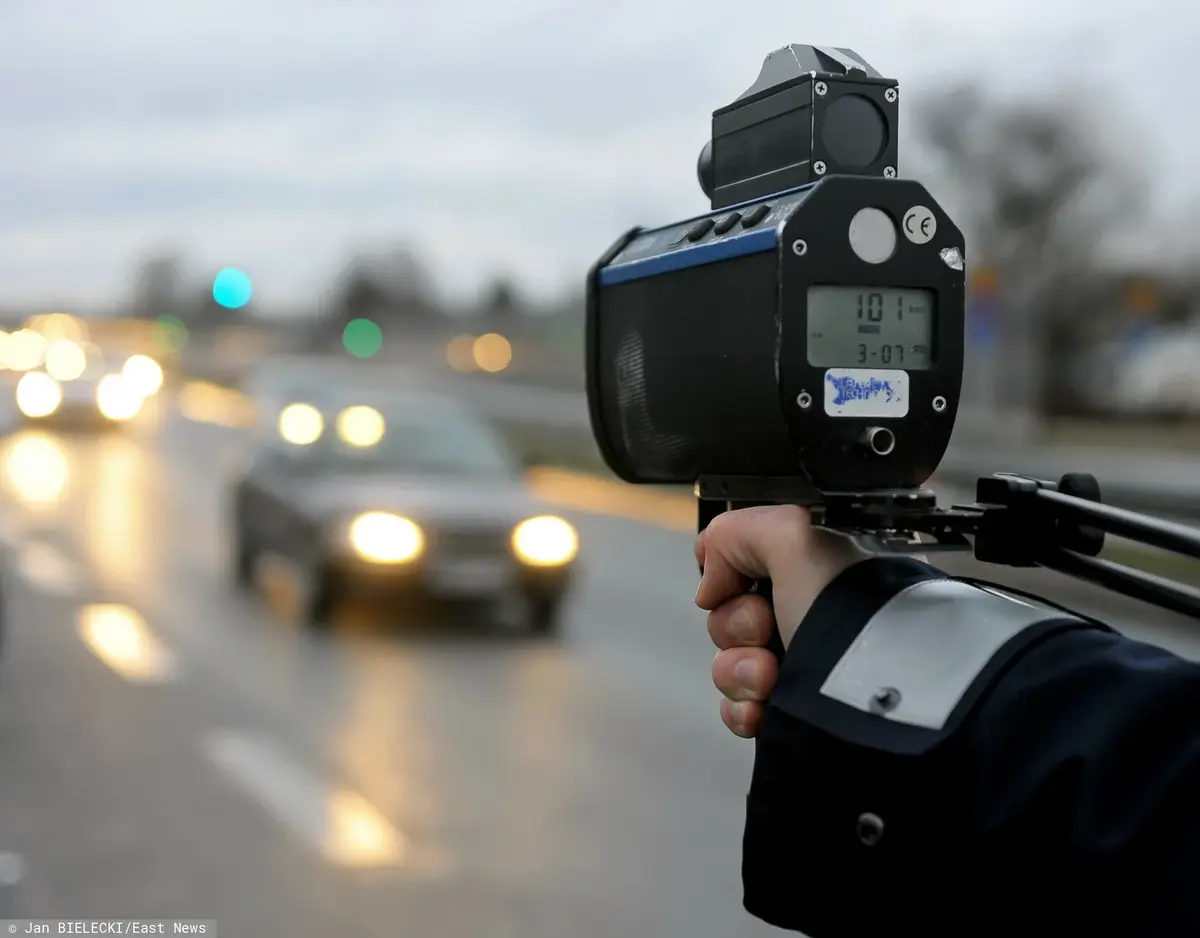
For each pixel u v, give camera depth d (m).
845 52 1.07
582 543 16.39
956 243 0.99
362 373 54.56
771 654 1.03
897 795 0.87
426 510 10.15
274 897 4.88
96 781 6.31
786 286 0.96
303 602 10.54
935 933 0.87
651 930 4.65
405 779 6.43
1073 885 0.80
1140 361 36.59
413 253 67.56
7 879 5.03
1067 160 28.81
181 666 8.98
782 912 0.94
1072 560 1.02
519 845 5.50
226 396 52.66
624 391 1.17
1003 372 33.94
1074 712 0.84
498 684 8.58
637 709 7.93
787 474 1.03
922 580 0.97
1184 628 6.48
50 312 78.50
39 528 16.38
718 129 1.14
